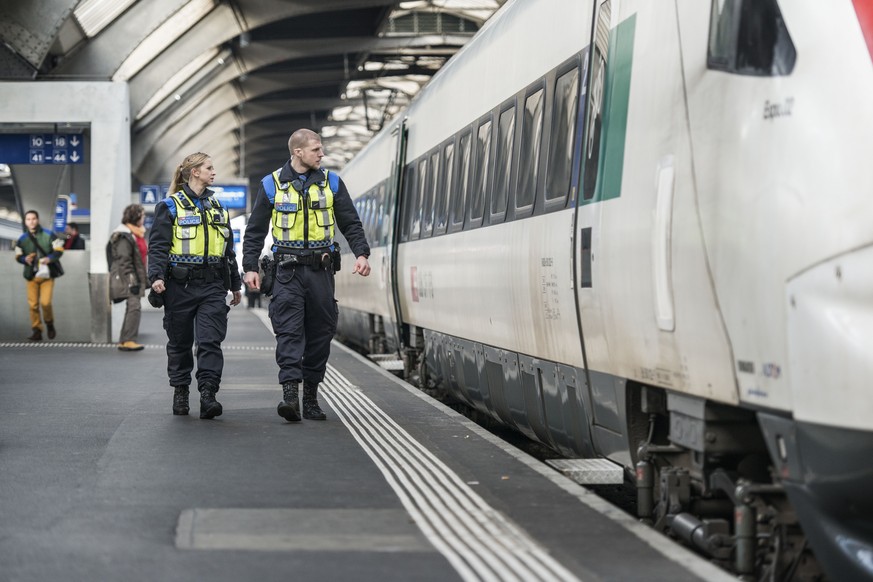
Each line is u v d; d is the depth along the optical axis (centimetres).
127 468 1091
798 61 680
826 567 682
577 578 693
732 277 723
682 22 823
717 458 831
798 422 661
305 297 1416
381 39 6956
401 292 2208
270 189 1407
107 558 750
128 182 3219
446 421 1433
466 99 1636
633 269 887
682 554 749
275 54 6844
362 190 3094
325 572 715
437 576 704
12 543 792
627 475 1044
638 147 888
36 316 3017
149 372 2141
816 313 643
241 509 906
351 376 2033
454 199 1686
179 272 1440
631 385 943
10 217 12331
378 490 980
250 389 1845
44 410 1545
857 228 632
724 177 738
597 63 1016
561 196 1100
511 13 1416
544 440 1291
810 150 656
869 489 636
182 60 5456
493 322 1409
